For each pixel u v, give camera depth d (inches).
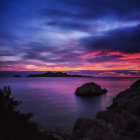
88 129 331.3
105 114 414.0
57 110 770.8
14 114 327.3
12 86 2696.9
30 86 2775.6
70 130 444.1
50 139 284.4
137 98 498.9
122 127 333.1
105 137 289.7
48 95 1461.6
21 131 259.1
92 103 1022.4
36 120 563.2
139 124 328.5
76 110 773.3
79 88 1515.7
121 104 507.2
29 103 978.7
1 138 210.5
